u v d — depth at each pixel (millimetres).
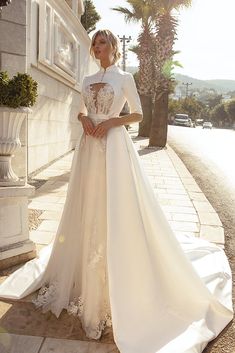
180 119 59719
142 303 2629
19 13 6395
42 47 8211
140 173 2754
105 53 2703
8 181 3510
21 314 2834
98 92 2689
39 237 4555
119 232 2555
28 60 7520
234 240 4926
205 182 9445
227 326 2822
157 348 2412
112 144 2658
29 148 8570
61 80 11219
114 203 2561
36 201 6438
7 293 3062
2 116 3316
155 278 2730
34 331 2629
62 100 12023
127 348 2389
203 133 38625
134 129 39562
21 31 6465
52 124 10883
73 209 2912
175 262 2826
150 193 2791
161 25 16094
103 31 2693
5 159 3535
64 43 11328
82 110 3025
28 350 2414
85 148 2834
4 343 2471
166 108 16969
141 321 2562
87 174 2779
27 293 3076
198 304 2885
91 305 2650
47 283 3121
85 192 2795
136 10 19031
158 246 2811
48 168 10023
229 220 5938
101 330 2615
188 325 2666
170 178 9500
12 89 3244
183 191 7941
